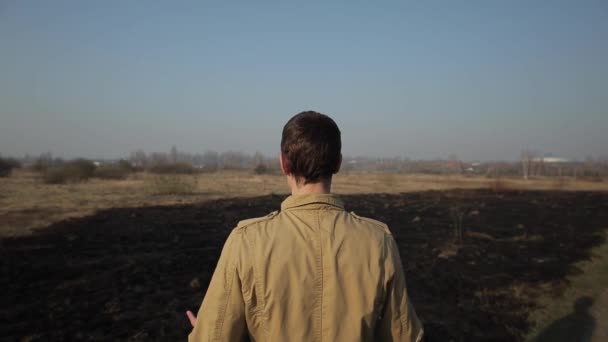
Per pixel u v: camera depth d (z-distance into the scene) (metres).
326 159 1.08
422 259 8.25
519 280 6.83
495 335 4.57
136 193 21.86
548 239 10.75
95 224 11.71
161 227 11.39
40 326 4.68
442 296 5.98
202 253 8.37
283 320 0.95
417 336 1.07
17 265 7.22
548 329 4.72
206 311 1.01
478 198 23.86
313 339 0.95
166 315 5.10
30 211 13.89
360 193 26.42
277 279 0.96
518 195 26.91
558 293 6.09
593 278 6.94
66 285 6.18
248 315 0.99
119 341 4.36
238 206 16.78
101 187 25.56
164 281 6.48
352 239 1.02
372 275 0.99
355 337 0.95
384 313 1.04
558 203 21.52
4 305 5.29
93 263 7.46
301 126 1.09
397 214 15.44
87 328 4.66
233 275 1.00
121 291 5.96
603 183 46.53
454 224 13.09
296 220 1.05
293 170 1.10
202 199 19.58
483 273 7.27
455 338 4.49
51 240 9.41
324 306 0.96
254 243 1.01
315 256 0.99
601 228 12.90
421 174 72.44
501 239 10.69
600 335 4.52
